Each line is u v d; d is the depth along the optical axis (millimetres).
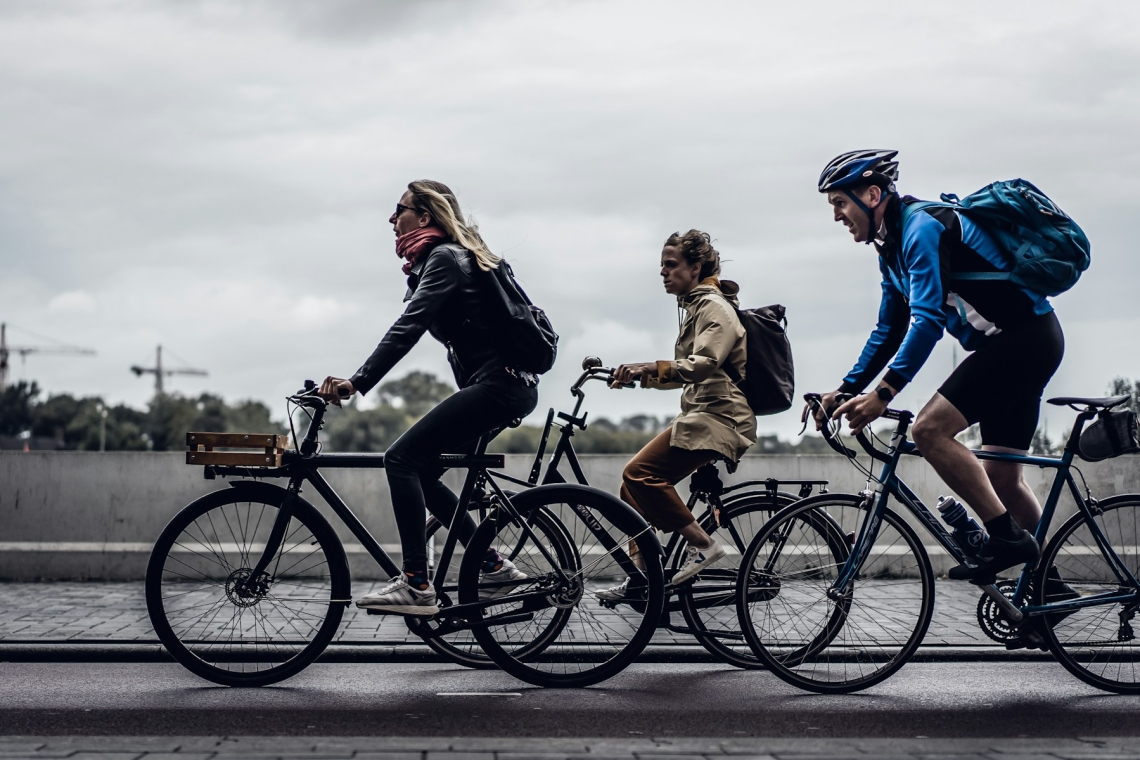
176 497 8570
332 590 5016
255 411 126750
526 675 5023
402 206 5133
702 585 5348
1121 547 4973
